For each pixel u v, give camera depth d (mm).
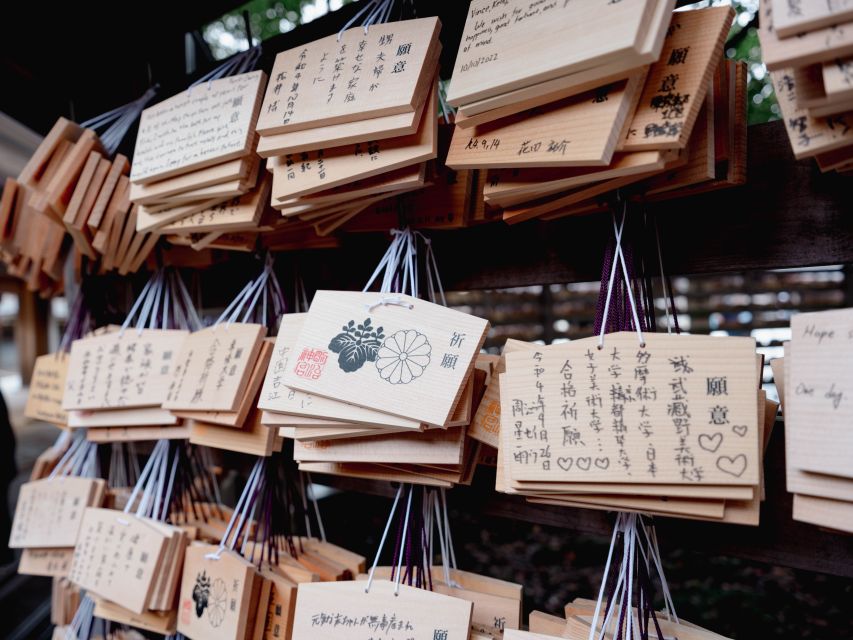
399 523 949
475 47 729
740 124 763
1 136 2680
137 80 1809
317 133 834
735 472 625
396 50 807
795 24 507
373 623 850
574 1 652
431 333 800
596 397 706
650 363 688
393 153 793
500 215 969
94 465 1570
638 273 842
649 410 677
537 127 687
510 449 753
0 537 1980
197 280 1625
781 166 803
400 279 1071
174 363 1227
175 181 1036
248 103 957
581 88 646
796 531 788
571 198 760
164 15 1695
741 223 833
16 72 1850
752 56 1960
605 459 684
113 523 1232
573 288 3943
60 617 1552
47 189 1196
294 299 1361
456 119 752
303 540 1271
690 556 2361
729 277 3512
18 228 1465
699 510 652
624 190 775
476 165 728
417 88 759
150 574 1112
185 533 1163
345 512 2617
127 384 1254
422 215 993
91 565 1225
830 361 594
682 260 885
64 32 1831
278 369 922
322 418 834
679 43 648
